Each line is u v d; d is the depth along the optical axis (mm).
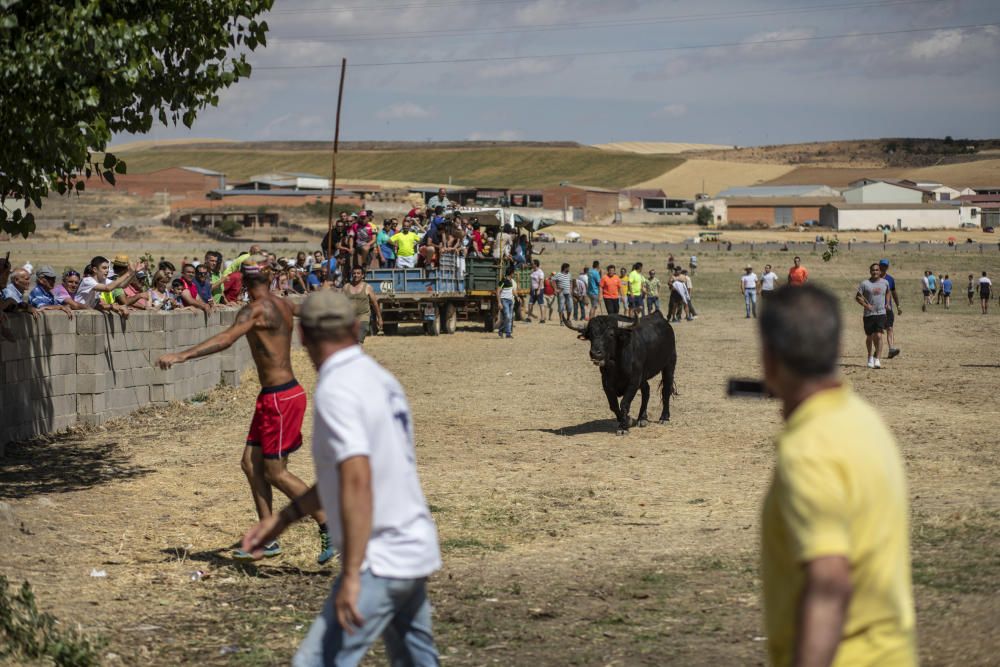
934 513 9586
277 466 8375
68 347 15273
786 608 2990
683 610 7117
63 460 13000
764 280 42812
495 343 30422
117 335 16250
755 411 17078
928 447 13383
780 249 100438
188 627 6871
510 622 6930
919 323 40094
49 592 7512
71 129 9742
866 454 2893
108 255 86062
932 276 54188
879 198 169875
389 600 4152
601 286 37438
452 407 17875
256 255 22828
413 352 27609
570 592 7605
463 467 12617
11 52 9367
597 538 9250
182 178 166500
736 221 170125
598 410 17469
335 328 4316
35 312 14383
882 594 2891
